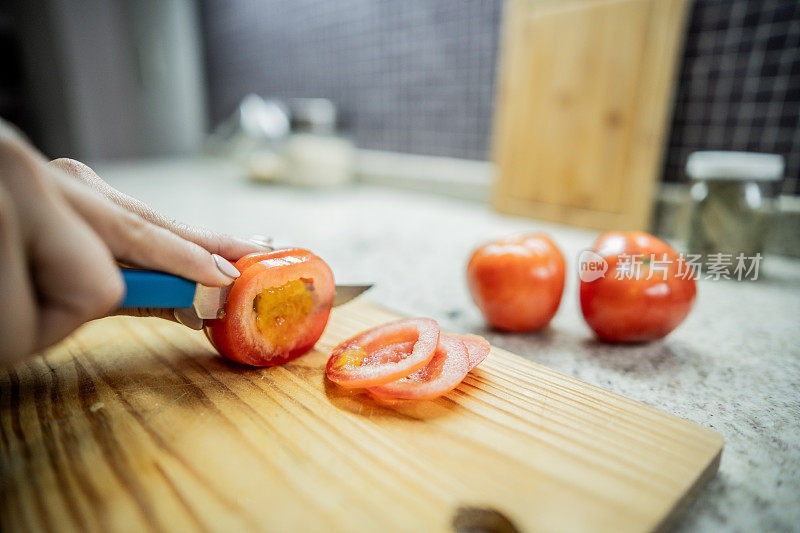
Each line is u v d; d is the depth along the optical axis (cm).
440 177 85
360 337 26
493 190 74
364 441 19
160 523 15
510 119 69
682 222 56
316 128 91
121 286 18
